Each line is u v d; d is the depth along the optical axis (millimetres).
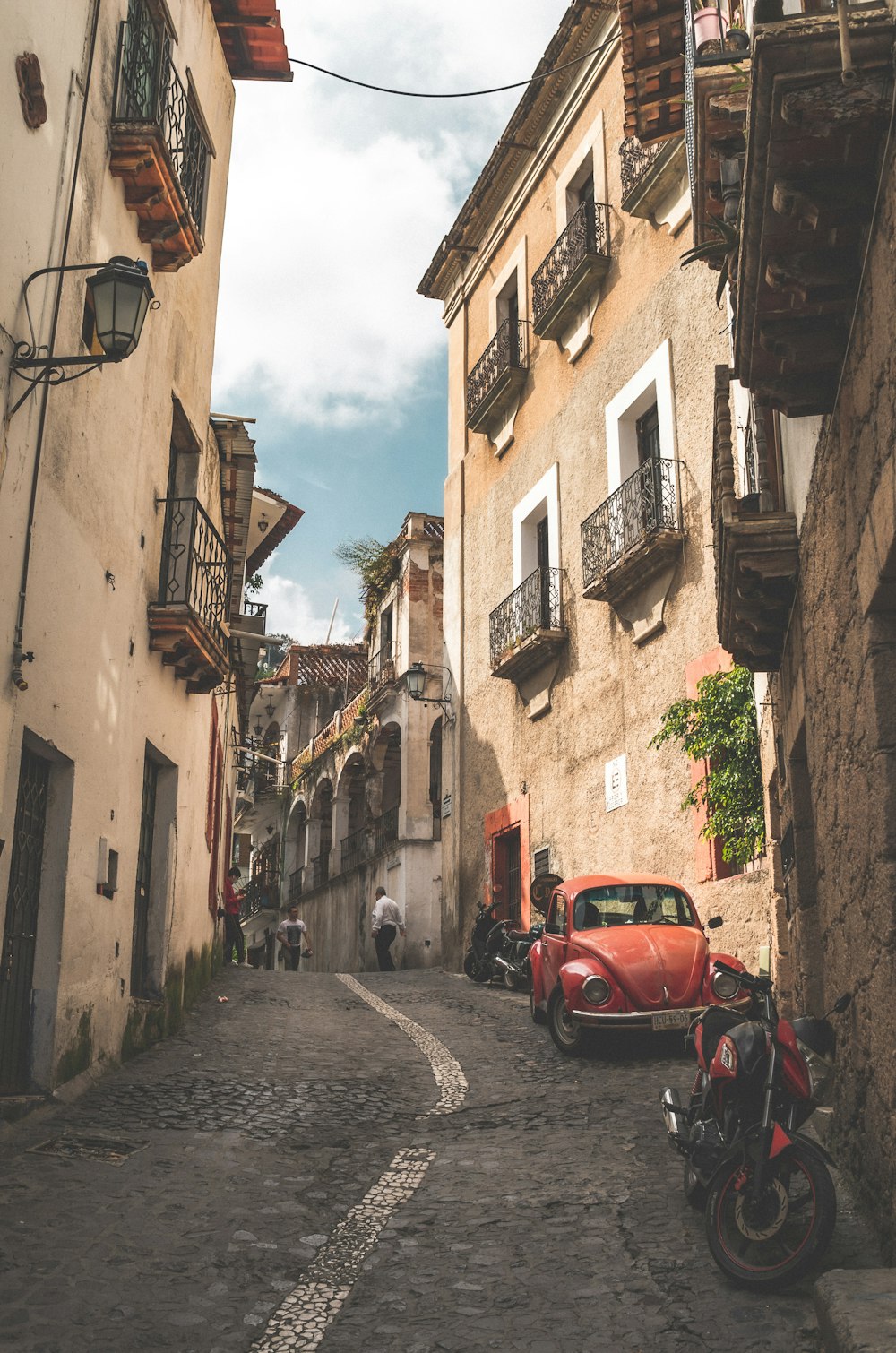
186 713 12156
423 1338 4246
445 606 22281
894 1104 4516
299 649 39625
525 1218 5668
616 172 16797
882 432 4289
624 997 9852
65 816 7992
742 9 8453
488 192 21344
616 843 14961
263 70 14578
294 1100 8352
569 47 18312
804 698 7105
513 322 19938
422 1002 14844
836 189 4297
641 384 15352
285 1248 5250
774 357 5234
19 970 7480
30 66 6766
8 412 6617
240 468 15859
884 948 4672
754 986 5363
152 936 11047
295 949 25562
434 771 28078
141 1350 4066
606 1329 4277
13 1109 6941
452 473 22562
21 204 6754
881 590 4605
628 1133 7281
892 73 3873
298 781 37344
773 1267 4484
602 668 15820
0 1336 4066
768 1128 4680
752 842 11336
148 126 9133
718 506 7871
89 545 8578
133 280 6859
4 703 6652
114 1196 5766
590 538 16156
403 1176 6516
